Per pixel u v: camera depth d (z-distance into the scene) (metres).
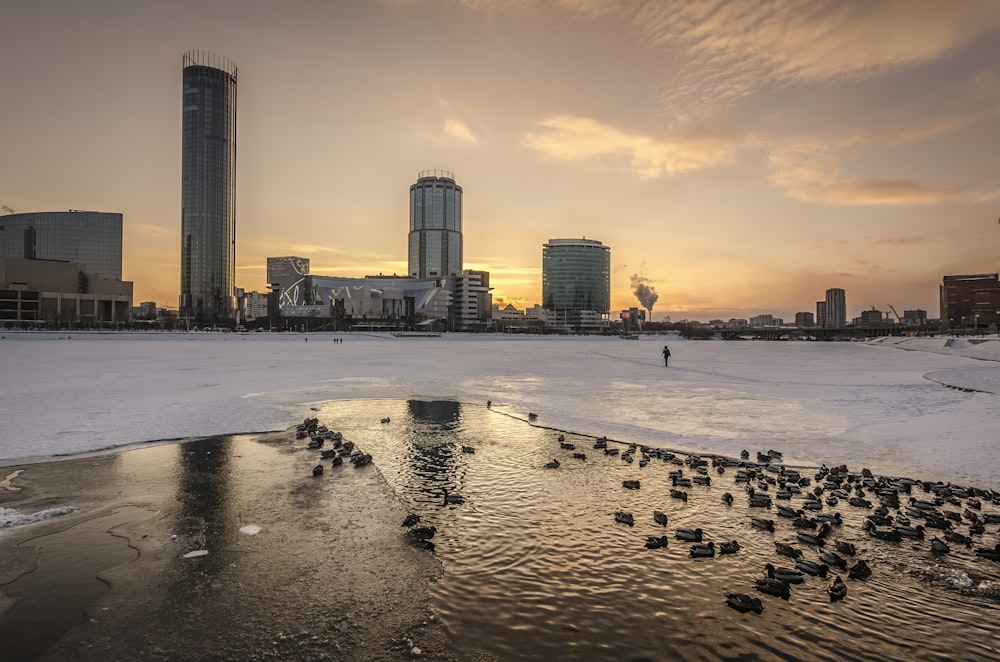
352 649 8.69
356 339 175.75
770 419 26.66
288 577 10.97
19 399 31.05
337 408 30.03
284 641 8.88
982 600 10.16
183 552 12.01
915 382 42.97
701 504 15.10
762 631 9.22
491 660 8.44
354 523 13.71
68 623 9.28
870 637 9.04
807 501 14.74
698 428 24.64
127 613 9.62
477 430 24.55
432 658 8.47
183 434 22.84
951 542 12.53
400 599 10.20
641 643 8.89
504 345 138.50
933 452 19.84
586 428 24.81
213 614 9.62
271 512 14.40
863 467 18.27
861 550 12.16
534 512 14.53
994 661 8.38
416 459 19.66
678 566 11.52
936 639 8.98
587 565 11.56
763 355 96.19
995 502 14.85
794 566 11.48
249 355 77.50
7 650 8.51
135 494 15.59
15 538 12.62
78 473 17.44
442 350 103.00
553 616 9.66
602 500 15.44
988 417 25.17
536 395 35.47
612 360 75.06
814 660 8.47
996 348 86.88
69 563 11.43
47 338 139.12
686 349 128.88
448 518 14.09
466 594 10.40
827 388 39.06
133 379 42.16
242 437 22.64
